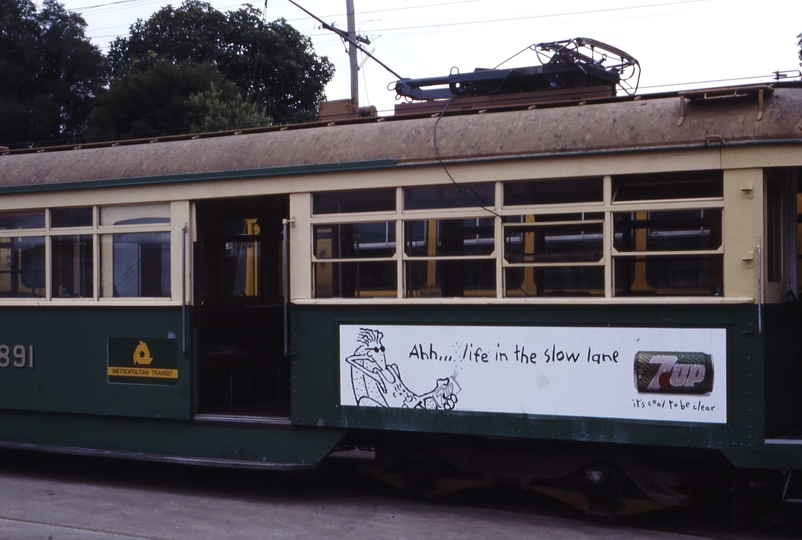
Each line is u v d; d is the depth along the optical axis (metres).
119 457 7.23
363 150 6.52
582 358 5.74
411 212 6.31
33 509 6.55
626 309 5.63
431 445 6.48
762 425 5.29
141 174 7.34
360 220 6.49
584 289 5.79
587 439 5.71
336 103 7.91
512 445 6.27
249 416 7.06
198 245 7.21
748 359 5.33
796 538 5.64
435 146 6.26
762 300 5.32
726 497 6.48
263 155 6.93
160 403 7.19
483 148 6.11
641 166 5.64
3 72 27.09
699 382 5.43
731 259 5.41
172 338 7.14
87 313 7.53
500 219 6.03
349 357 6.47
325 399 6.55
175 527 5.98
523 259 5.97
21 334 7.84
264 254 8.53
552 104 6.30
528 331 5.89
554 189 5.90
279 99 30.59
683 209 5.55
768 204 5.55
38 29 28.56
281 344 8.48
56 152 8.13
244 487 7.43
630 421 5.60
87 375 7.52
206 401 7.78
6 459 8.97
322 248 6.64
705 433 5.41
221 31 30.44
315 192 6.66
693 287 5.51
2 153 8.59
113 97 25.39
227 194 6.95
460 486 6.44
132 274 7.36
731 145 5.41
